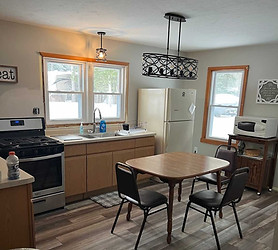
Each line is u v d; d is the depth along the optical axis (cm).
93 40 375
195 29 313
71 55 356
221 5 224
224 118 470
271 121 371
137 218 290
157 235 255
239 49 430
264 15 250
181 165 264
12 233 168
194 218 294
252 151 394
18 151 258
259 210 322
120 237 250
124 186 233
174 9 239
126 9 243
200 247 237
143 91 434
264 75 402
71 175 316
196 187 397
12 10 253
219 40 376
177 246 238
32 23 305
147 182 416
